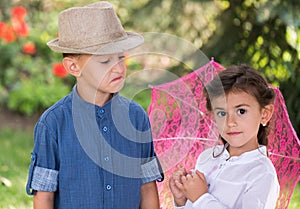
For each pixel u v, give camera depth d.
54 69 7.85
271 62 5.87
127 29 6.48
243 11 5.99
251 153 2.96
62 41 2.71
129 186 2.82
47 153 2.72
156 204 2.98
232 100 2.92
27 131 7.54
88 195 2.73
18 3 9.14
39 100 8.14
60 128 2.74
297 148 3.24
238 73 2.97
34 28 9.05
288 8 5.55
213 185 3.00
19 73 8.62
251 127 2.93
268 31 5.89
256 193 2.85
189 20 6.34
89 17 2.65
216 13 6.13
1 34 7.98
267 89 2.98
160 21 6.38
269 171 2.88
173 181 3.07
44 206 2.74
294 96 5.78
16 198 4.93
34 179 2.72
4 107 8.28
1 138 7.12
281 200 3.22
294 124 5.71
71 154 2.72
